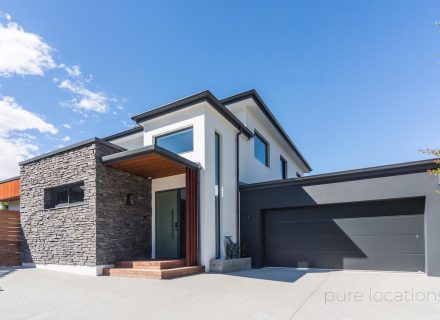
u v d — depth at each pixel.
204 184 9.21
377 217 9.20
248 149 12.34
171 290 6.07
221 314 4.53
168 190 10.10
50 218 9.23
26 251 9.73
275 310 4.77
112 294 5.71
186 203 8.80
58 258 8.80
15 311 4.57
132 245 9.27
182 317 4.38
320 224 9.94
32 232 9.68
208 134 9.62
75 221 8.59
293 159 19.84
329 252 9.66
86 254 8.18
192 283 6.83
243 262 9.68
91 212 8.27
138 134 13.57
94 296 5.55
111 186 8.84
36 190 9.84
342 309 4.87
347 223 9.55
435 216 8.14
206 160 9.40
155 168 9.14
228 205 10.34
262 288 6.37
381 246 9.03
